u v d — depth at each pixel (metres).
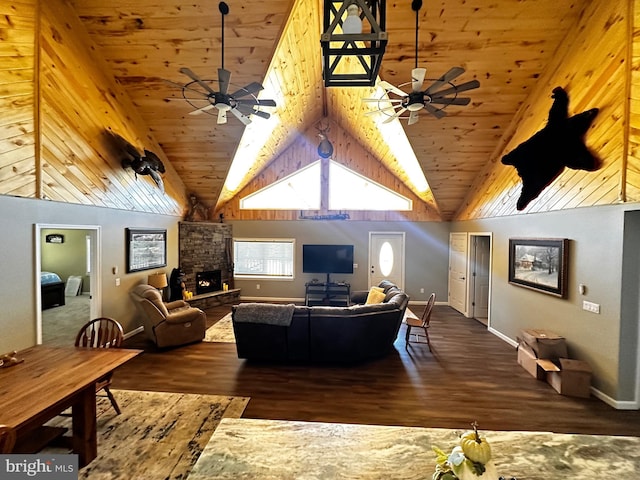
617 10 3.01
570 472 1.21
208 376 4.00
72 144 4.02
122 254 5.23
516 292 5.11
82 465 2.41
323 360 4.38
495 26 3.65
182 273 7.10
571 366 3.59
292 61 4.62
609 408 3.31
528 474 1.19
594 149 3.42
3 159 3.17
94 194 4.48
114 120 4.69
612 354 3.35
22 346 3.46
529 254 4.73
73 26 3.81
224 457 1.28
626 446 1.35
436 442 1.39
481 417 3.15
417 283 8.16
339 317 4.20
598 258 3.53
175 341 4.94
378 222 8.15
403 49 3.96
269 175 8.20
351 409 3.27
